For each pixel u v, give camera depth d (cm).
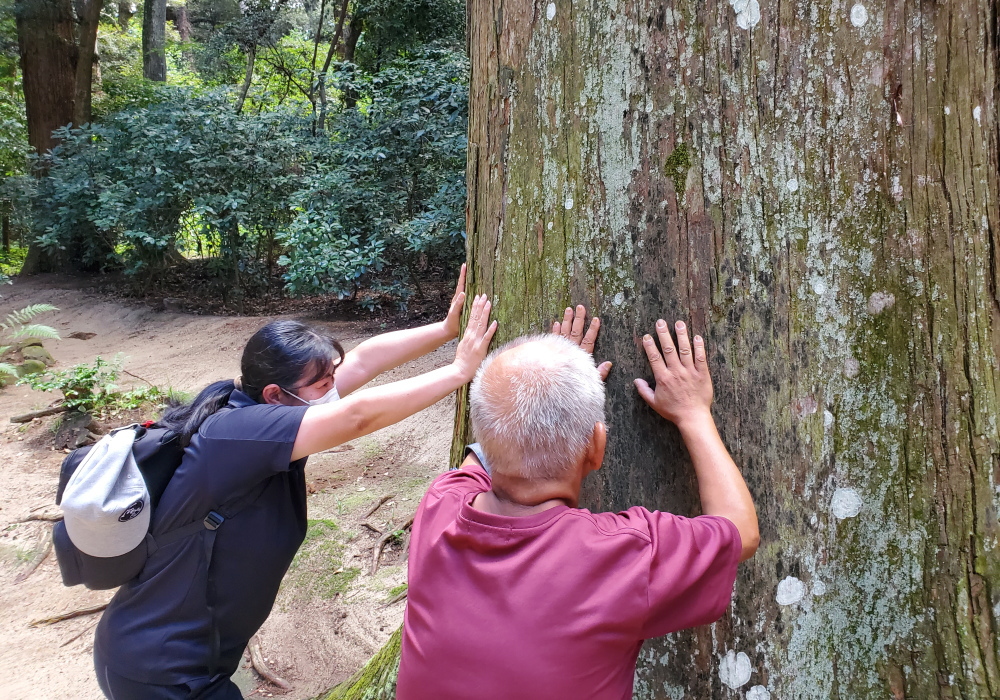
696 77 152
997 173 161
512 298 178
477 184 199
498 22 179
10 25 1486
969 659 155
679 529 125
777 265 154
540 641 114
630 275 161
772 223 153
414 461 572
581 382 127
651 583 118
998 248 159
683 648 164
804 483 157
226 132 1074
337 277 899
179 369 862
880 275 154
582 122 163
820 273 154
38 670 357
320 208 935
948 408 156
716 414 158
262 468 166
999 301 160
